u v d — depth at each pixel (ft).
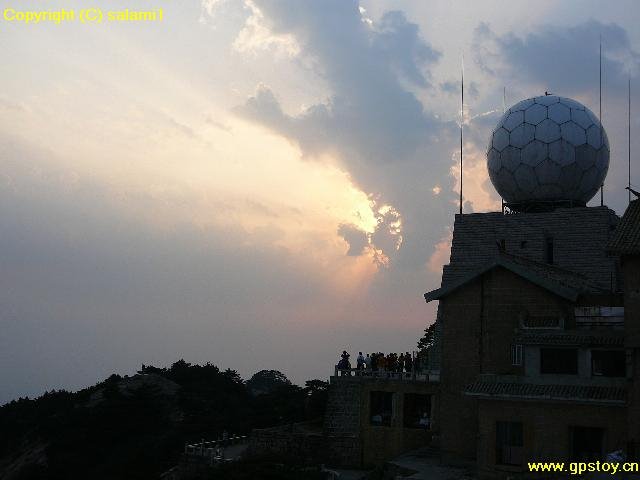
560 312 132.57
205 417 261.24
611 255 108.58
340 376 154.61
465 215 176.96
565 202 178.50
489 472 114.73
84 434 249.75
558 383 114.83
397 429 147.54
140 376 316.81
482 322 137.80
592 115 180.75
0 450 274.57
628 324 106.52
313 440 152.35
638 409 104.88
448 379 138.62
